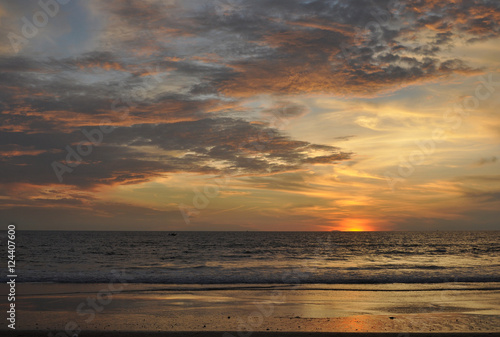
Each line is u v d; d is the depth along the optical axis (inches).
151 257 1571.1
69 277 741.3
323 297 557.0
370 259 1499.8
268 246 2586.1
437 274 831.1
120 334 345.7
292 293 593.6
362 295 576.4
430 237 4899.1
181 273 863.7
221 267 1080.2
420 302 518.9
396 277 772.6
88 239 3553.2
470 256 1724.9
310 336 343.6
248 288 642.8
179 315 429.1
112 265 1166.3
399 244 2955.2
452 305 498.6
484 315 437.7
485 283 719.7
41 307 469.4
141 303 502.0
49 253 1744.6
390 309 471.2
